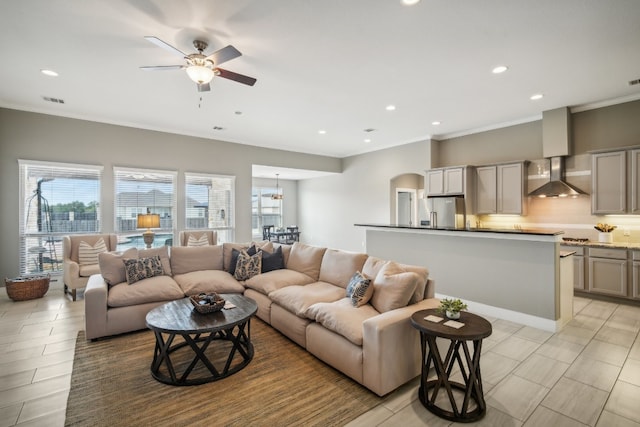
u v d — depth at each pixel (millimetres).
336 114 5270
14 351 2914
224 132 6480
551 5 2447
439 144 6977
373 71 3625
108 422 1956
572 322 3660
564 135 4973
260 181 10938
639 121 4488
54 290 5074
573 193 4797
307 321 2924
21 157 4887
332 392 2270
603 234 4719
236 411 2062
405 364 2316
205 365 2586
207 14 2555
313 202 10648
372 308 2742
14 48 3084
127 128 5812
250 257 4262
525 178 5574
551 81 3945
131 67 3512
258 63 3418
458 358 2195
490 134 6113
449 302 2287
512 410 2061
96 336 3141
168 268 4184
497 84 4027
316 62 3400
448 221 6160
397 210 8086
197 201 6684
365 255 3461
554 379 2432
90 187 5480
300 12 2529
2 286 4762
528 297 3570
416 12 2531
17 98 4508
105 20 2629
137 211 5957
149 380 2438
